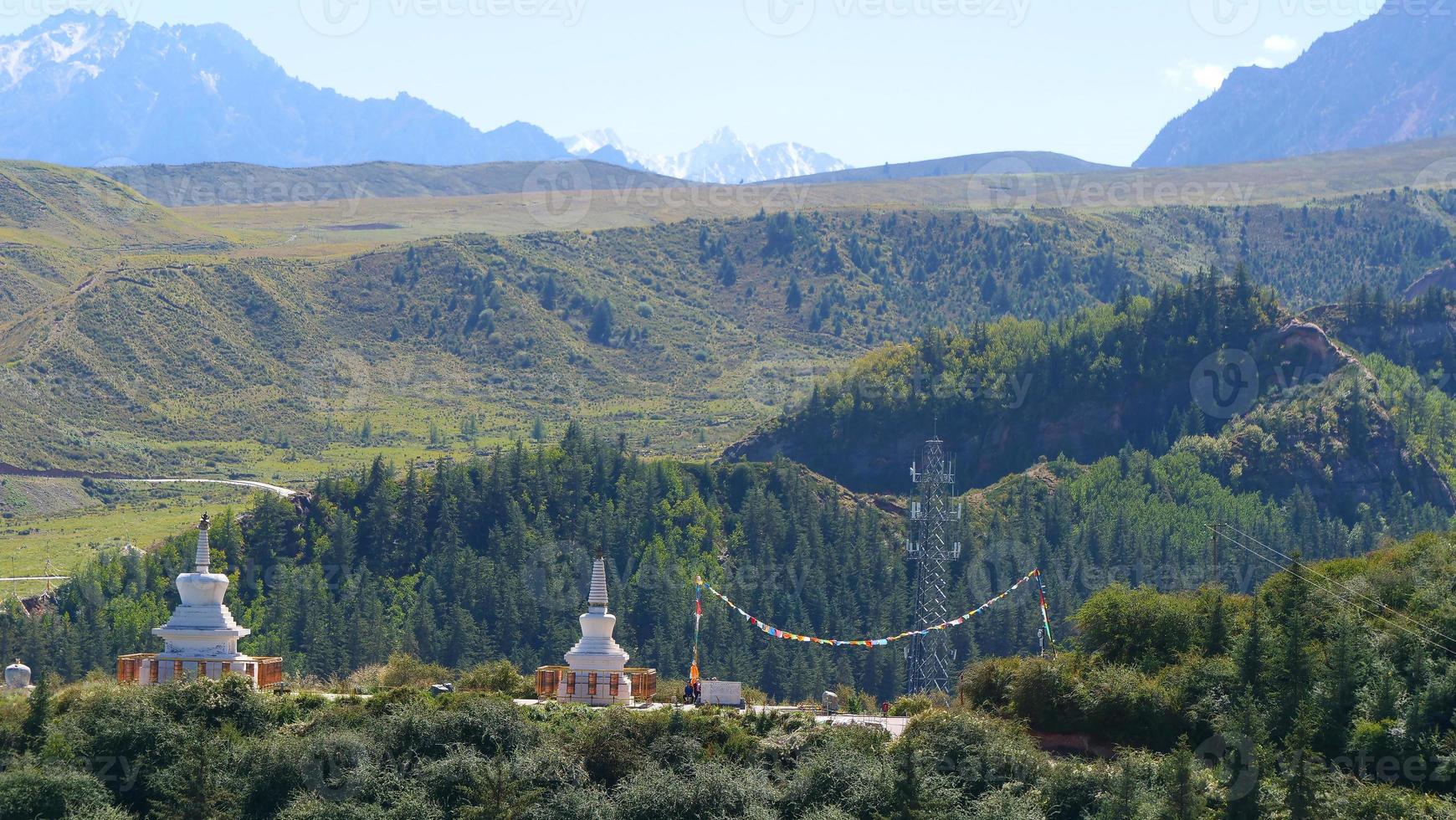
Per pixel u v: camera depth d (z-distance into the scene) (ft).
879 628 533.96
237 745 230.48
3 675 411.95
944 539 571.28
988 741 229.04
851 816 212.84
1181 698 238.68
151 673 252.62
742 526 612.29
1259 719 226.38
